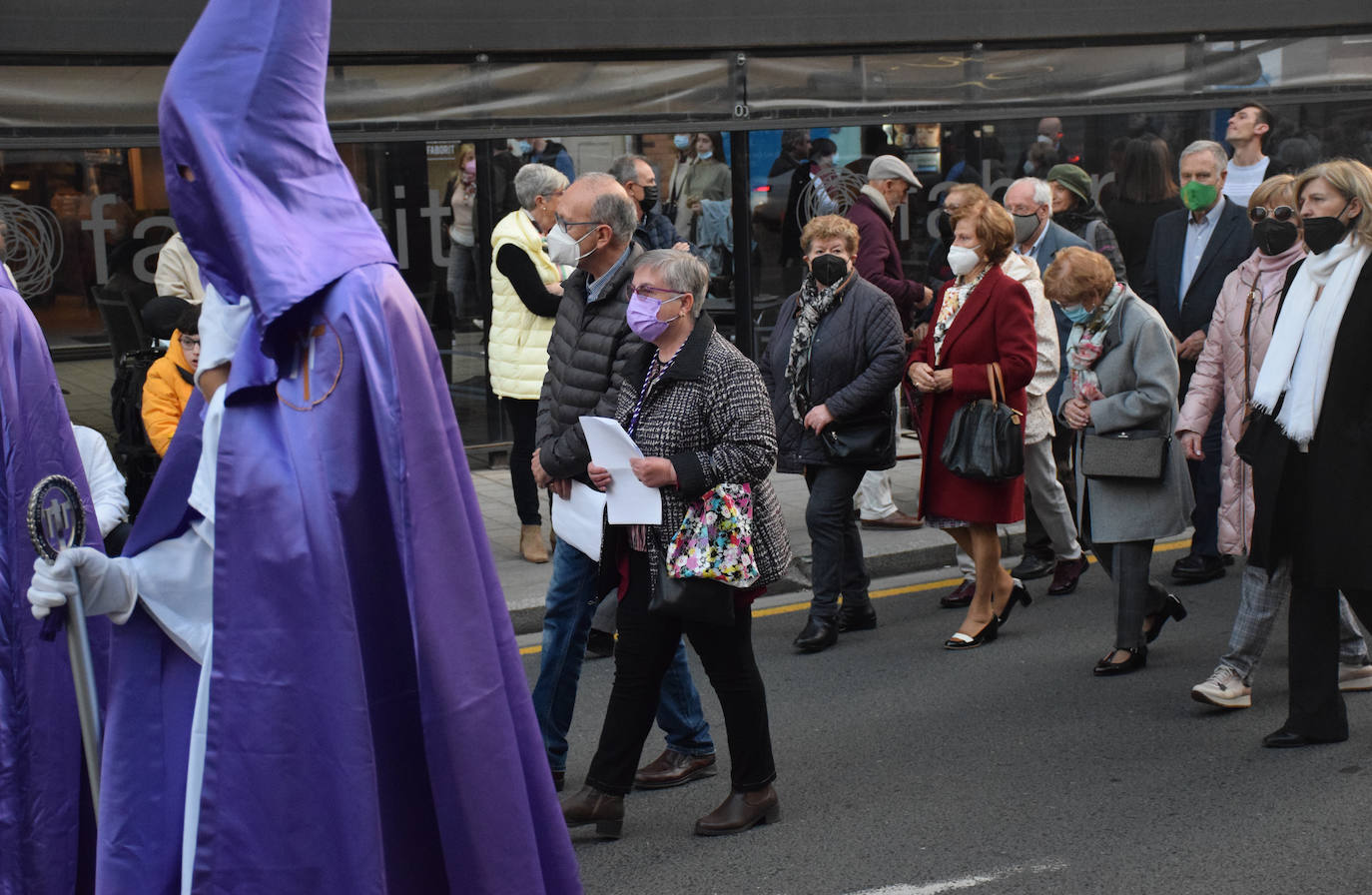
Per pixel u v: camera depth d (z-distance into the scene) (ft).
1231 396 20.25
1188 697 18.72
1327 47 33.37
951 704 18.72
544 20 27.81
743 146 33.37
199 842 8.66
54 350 29.37
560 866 9.48
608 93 28.89
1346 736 16.81
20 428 11.50
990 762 16.60
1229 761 16.38
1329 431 15.76
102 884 9.61
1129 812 15.01
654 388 14.14
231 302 8.98
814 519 21.08
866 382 20.13
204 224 8.84
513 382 24.63
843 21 29.81
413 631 8.71
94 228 29.40
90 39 24.80
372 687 8.87
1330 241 15.85
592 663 21.07
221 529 8.69
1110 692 19.02
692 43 28.81
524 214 24.09
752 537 13.89
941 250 35.35
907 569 26.30
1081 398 19.22
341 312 8.63
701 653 14.69
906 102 30.96
